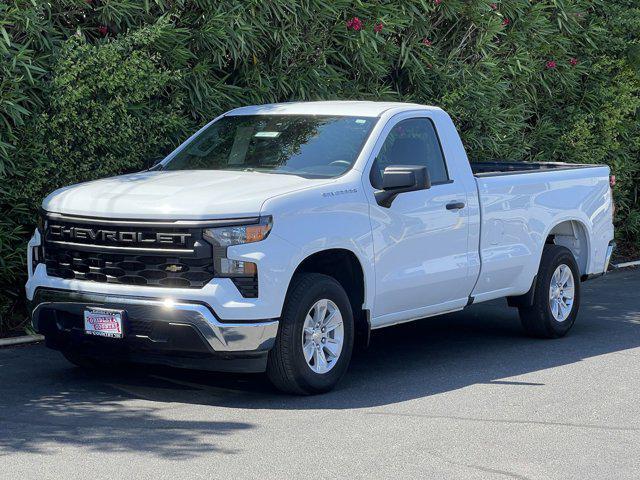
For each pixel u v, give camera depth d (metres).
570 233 10.68
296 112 9.02
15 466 5.93
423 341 9.97
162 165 8.93
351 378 8.37
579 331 10.52
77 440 6.46
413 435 6.66
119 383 8.04
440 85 12.95
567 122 15.02
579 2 14.73
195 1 10.68
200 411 7.24
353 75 12.36
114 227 7.48
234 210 7.30
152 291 7.32
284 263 7.38
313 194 7.69
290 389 7.64
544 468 6.02
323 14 11.48
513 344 9.84
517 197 9.59
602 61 15.09
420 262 8.58
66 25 10.24
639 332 10.48
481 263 9.16
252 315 7.25
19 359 8.81
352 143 8.41
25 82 9.48
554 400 7.62
